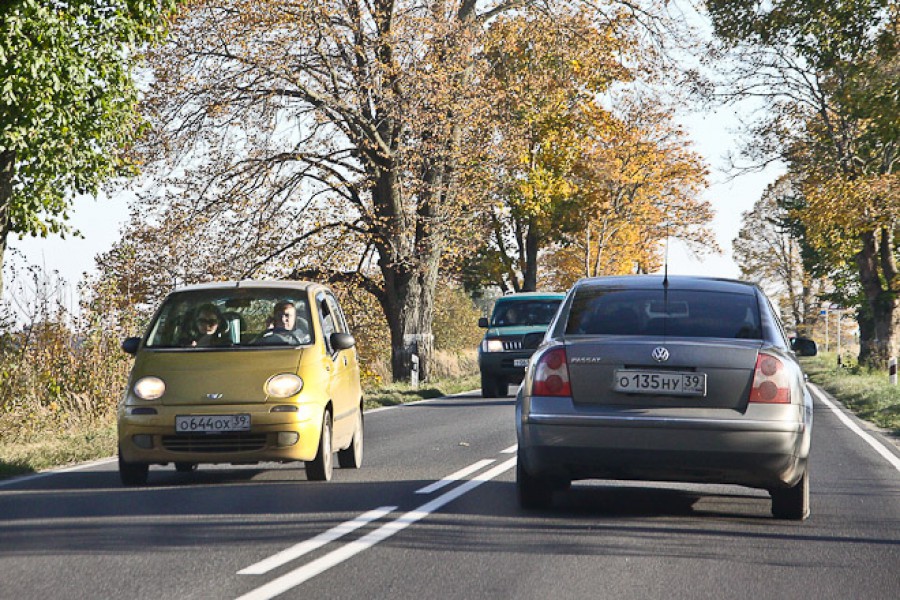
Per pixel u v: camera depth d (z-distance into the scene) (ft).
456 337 417.90
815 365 408.87
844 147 276.62
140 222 198.70
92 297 124.16
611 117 357.00
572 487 67.56
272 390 67.97
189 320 73.05
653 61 225.35
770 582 41.34
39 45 133.59
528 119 222.48
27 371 114.32
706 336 55.01
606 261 471.21
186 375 68.64
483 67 209.56
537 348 57.72
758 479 53.21
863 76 204.64
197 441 67.10
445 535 49.62
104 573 41.04
